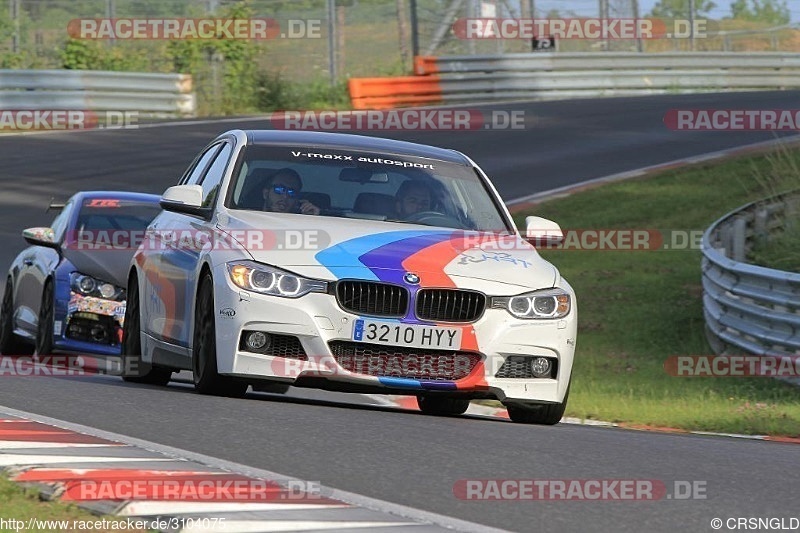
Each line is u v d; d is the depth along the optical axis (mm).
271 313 26234
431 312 26656
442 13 134500
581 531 16531
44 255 42688
